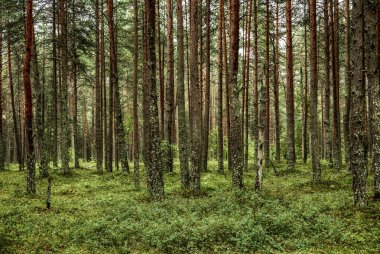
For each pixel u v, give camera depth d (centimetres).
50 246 902
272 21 2823
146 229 987
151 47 1390
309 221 1020
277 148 3191
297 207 1178
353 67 1141
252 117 4606
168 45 2134
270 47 3325
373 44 1182
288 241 881
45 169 2298
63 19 2389
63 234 1005
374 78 1180
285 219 1007
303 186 1647
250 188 1634
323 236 909
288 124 2386
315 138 1689
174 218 1087
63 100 2403
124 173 2461
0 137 3031
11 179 2278
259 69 3275
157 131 1417
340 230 929
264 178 2073
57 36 2858
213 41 3181
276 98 3081
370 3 1186
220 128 2391
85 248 889
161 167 1418
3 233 993
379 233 889
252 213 1097
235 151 1619
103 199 1527
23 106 4275
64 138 2402
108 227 1030
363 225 958
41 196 1620
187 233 937
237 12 1561
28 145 1664
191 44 1692
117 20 2830
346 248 822
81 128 5850
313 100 1689
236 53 1577
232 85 1600
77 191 1795
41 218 1175
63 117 2405
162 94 2725
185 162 1784
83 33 2838
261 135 1523
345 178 1783
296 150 4084
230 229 952
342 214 1073
